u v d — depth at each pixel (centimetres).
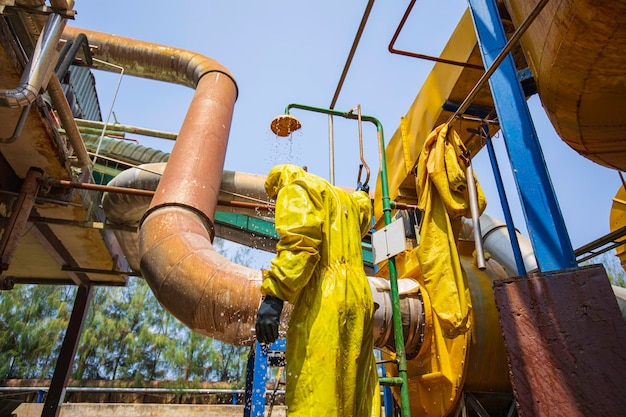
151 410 1691
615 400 249
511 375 278
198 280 505
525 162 396
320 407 197
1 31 450
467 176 404
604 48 317
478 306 477
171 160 661
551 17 333
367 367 234
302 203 228
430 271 408
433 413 502
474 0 491
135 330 2448
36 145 601
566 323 274
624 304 469
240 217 1082
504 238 623
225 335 511
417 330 498
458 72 548
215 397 2044
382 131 454
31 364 2195
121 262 1028
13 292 2366
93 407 1672
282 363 470
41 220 701
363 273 248
